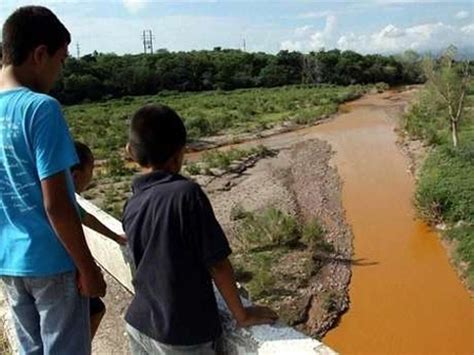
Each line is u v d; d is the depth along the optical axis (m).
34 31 2.29
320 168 27.81
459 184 20.44
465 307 14.20
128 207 2.50
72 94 61.03
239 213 19.95
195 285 2.34
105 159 30.50
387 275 15.93
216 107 53.62
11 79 2.34
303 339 2.37
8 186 2.33
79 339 2.58
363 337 13.03
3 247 2.43
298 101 56.19
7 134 2.24
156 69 71.38
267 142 35.59
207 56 80.38
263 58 82.75
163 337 2.35
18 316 2.65
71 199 2.26
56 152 2.19
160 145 2.39
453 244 17.48
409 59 73.06
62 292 2.48
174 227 2.30
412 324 13.59
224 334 2.63
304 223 19.30
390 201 22.25
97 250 4.59
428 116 35.50
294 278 15.20
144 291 2.43
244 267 15.59
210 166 27.78
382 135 36.16
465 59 30.89
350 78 79.81
